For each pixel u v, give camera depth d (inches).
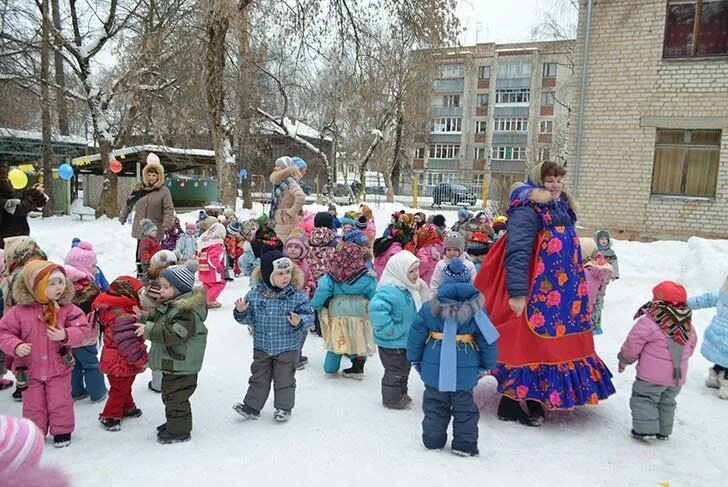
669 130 577.3
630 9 575.8
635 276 470.0
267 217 352.5
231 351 261.7
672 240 575.2
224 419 186.4
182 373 165.6
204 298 170.7
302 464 154.4
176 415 166.9
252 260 346.0
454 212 1123.3
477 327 160.9
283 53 770.8
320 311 235.8
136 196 358.6
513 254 182.7
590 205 605.0
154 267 176.1
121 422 181.9
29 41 768.9
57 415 162.1
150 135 975.6
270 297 185.0
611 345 276.8
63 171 644.1
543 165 190.9
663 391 174.2
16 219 291.4
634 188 587.5
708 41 556.4
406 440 172.1
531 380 182.1
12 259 192.2
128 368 176.4
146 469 149.1
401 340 196.4
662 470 157.0
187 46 721.6
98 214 908.6
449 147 2576.3
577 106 605.3
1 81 780.6
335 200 1416.1
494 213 824.9
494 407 201.0
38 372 160.2
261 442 168.1
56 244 485.7
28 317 160.4
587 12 592.4
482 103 2517.2
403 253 202.5
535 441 173.9
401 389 199.5
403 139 1466.5
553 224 187.6
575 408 201.6
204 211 485.1
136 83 844.6
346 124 1405.0
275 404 186.4
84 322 168.4
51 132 942.4
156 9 816.3
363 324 227.9
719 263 417.1
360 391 216.7
